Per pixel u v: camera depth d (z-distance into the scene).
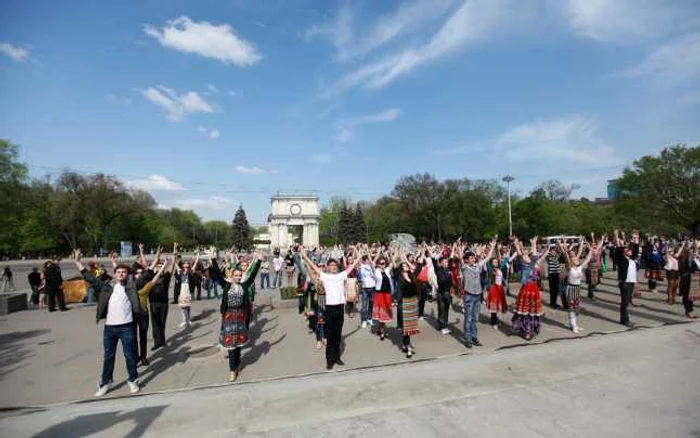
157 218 87.00
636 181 41.78
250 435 4.48
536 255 9.06
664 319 10.48
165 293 8.84
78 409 5.38
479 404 5.15
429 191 65.19
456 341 8.73
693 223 39.59
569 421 4.64
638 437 4.24
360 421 4.75
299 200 81.00
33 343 9.32
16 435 4.59
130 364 6.17
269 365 7.30
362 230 84.50
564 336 8.80
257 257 7.09
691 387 5.59
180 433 4.57
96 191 62.31
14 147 44.62
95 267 16.56
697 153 37.31
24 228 59.81
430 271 11.31
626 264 9.82
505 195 67.25
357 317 12.02
